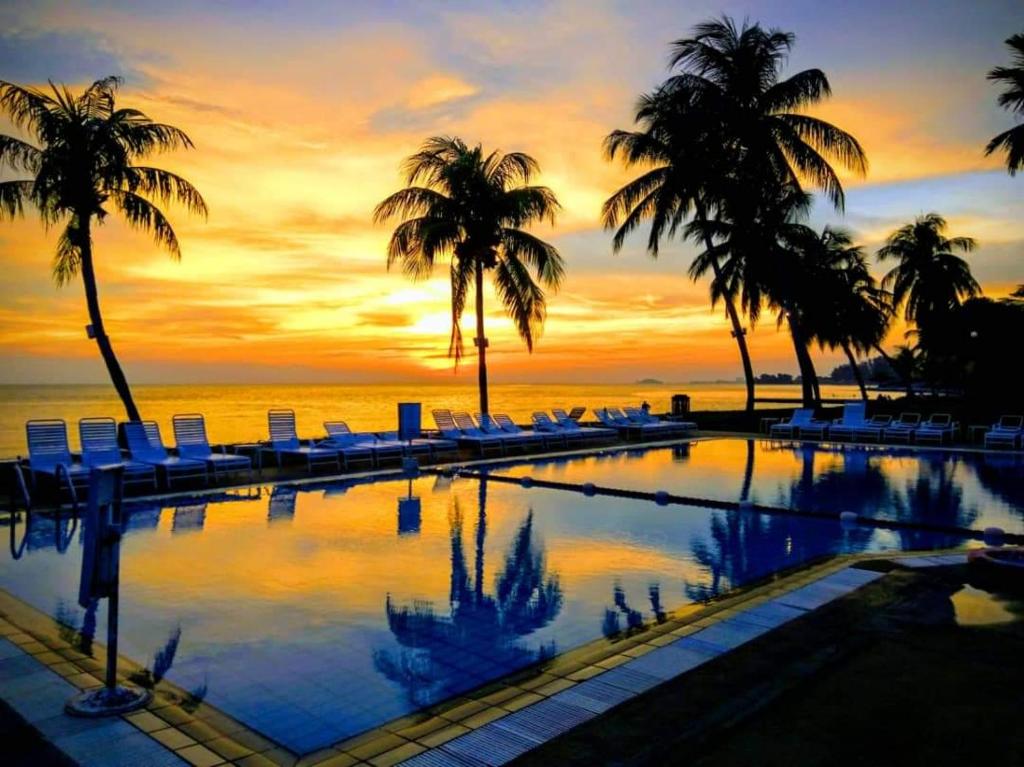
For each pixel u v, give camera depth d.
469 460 15.66
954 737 3.17
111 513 3.70
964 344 31.02
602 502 10.90
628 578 6.66
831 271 31.30
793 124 22.44
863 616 4.87
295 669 4.47
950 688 3.69
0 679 4.05
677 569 6.99
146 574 6.71
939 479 13.08
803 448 18.62
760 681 3.81
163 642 4.93
